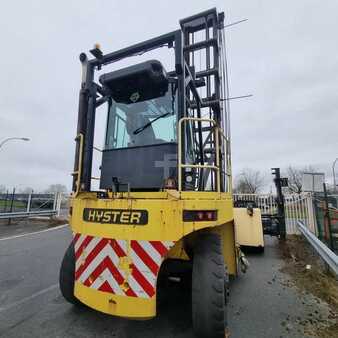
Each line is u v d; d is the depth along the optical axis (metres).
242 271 5.29
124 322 3.42
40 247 8.50
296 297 4.36
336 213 8.61
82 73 3.96
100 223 3.11
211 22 5.73
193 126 4.07
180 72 3.44
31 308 3.82
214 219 2.91
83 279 3.14
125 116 3.84
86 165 3.79
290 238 10.38
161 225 2.81
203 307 2.75
